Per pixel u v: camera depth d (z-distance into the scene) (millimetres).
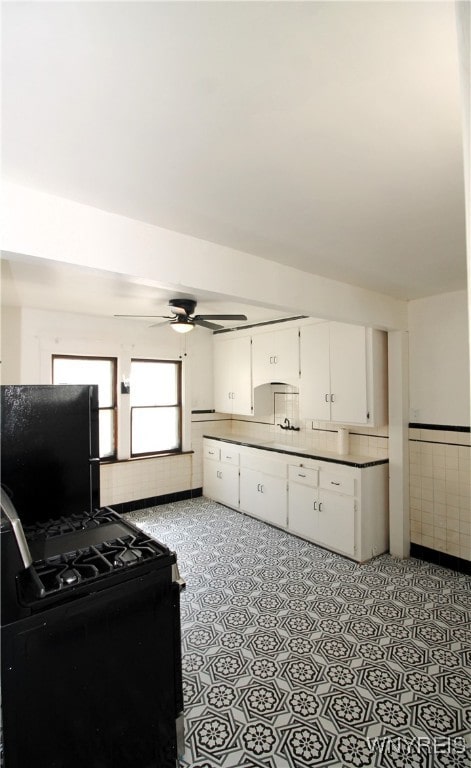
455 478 3240
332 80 964
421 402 3449
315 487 3730
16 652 1200
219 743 1674
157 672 1525
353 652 2219
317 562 3361
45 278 2768
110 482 4535
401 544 3457
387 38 845
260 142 1225
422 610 2637
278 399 4859
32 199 1513
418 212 1730
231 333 5117
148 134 1178
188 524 4266
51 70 919
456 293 3213
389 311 3326
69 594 1303
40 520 2070
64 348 4172
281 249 2186
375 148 1257
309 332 4051
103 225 1696
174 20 792
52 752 1262
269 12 778
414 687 1956
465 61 589
